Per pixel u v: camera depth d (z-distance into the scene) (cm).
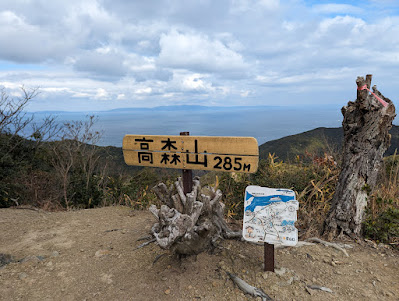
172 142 270
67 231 386
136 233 368
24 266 286
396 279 248
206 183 545
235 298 224
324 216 374
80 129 737
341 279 249
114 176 755
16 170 660
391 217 319
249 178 516
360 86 296
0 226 409
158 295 232
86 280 262
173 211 250
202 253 281
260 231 246
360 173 321
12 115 684
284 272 253
